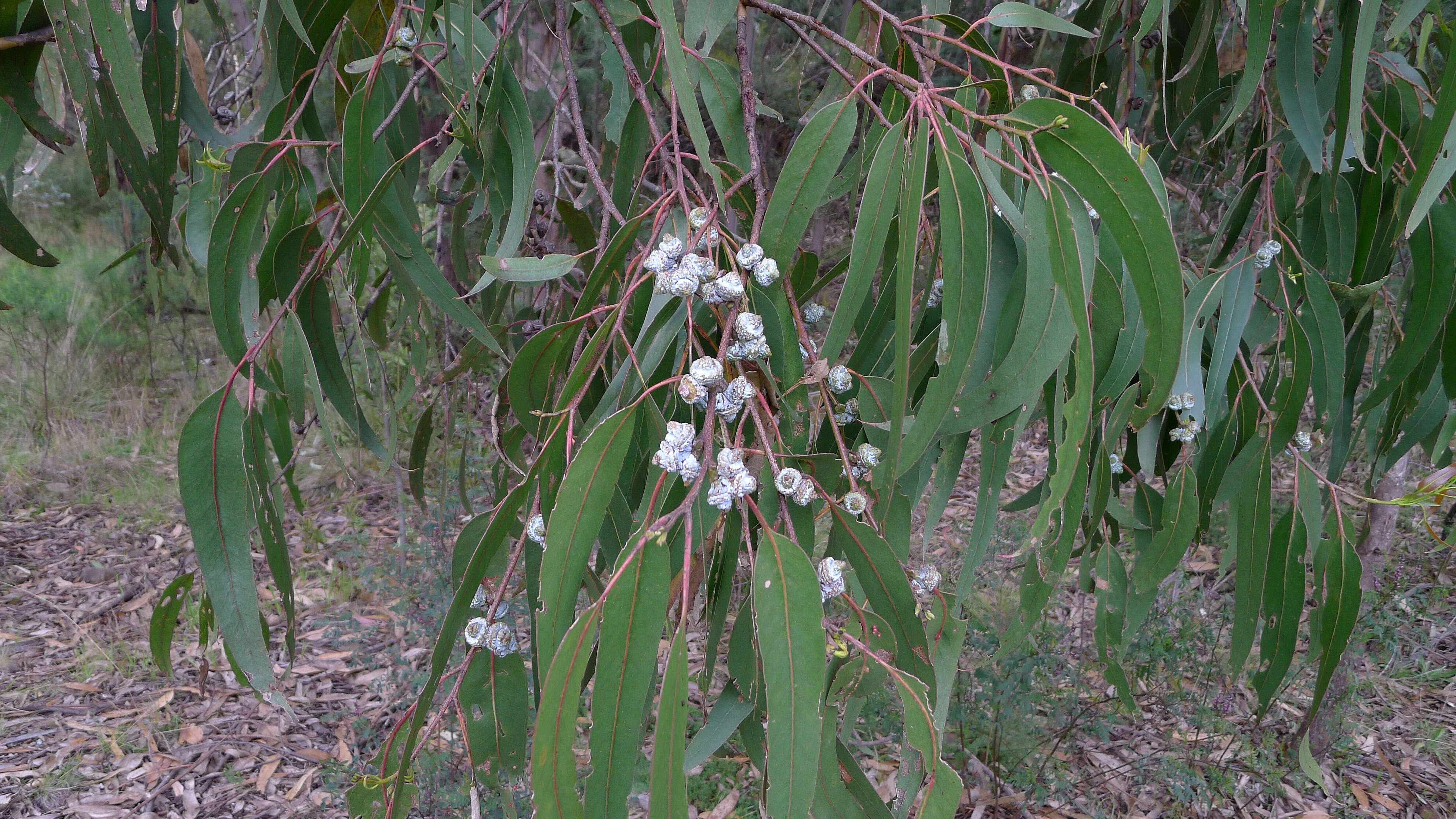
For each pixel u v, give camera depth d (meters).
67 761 2.51
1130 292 1.01
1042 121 0.76
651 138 1.07
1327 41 1.49
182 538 3.93
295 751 2.58
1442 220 1.23
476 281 1.67
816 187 0.79
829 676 0.85
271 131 1.08
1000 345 0.87
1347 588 1.22
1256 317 1.34
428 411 1.66
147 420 4.86
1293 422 1.25
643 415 0.87
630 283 0.82
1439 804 2.34
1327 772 2.46
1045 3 2.23
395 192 1.04
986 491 0.98
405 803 0.85
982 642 2.43
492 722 0.90
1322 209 1.39
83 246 6.64
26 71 0.93
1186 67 1.46
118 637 3.15
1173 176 2.58
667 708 0.69
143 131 0.84
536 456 0.96
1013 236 0.87
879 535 0.81
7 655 3.01
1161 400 0.78
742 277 0.78
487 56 1.07
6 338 5.15
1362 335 1.47
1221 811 2.30
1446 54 1.44
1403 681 2.87
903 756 0.87
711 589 0.87
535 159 1.08
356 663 2.99
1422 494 0.99
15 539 3.84
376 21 1.16
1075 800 2.32
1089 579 1.52
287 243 1.03
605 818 0.72
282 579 1.02
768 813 0.71
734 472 0.71
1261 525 1.29
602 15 0.95
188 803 2.37
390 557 3.09
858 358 1.01
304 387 1.11
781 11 0.83
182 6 1.01
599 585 1.01
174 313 5.52
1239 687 2.69
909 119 0.77
